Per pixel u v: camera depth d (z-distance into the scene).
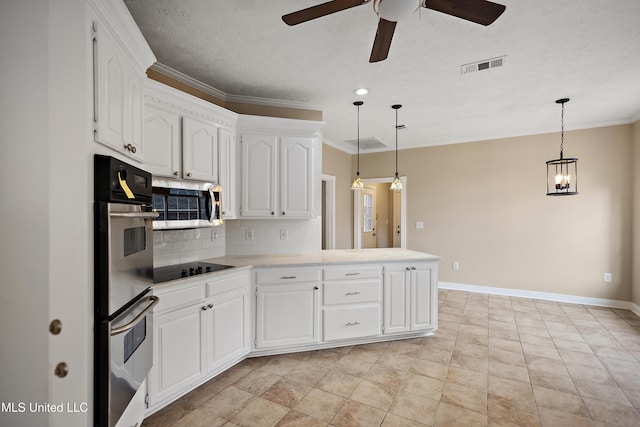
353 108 3.67
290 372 2.53
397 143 5.44
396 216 8.16
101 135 1.28
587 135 4.32
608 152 4.20
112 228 1.26
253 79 2.89
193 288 2.17
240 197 2.96
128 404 1.43
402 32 2.12
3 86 1.07
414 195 5.53
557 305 4.30
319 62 2.58
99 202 1.24
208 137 2.62
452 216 5.21
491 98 3.36
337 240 5.66
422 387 2.32
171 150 2.30
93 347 1.21
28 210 1.09
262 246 3.37
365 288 3.00
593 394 2.23
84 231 1.16
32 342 1.09
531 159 4.66
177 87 2.79
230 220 3.25
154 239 2.50
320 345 2.96
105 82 1.32
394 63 2.58
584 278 4.36
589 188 4.31
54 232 1.11
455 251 5.19
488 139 4.95
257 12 1.93
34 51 1.09
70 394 1.13
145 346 1.66
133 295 1.49
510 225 4.80
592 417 1.98
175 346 2.05
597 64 2.59
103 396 1.22
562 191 4.34
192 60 2.54
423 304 3.17
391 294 3.08
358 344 3.07
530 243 4.68
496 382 2.39
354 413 2.02
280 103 3.45
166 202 2.20
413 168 5.55
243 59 2.53
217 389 2.28
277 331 2.76
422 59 2.51
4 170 1.08
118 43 1.45
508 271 4.82
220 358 2.39
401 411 2.04
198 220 2.43
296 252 3.49
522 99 3.38
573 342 3.11
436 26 2.06
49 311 1.10
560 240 4.49
